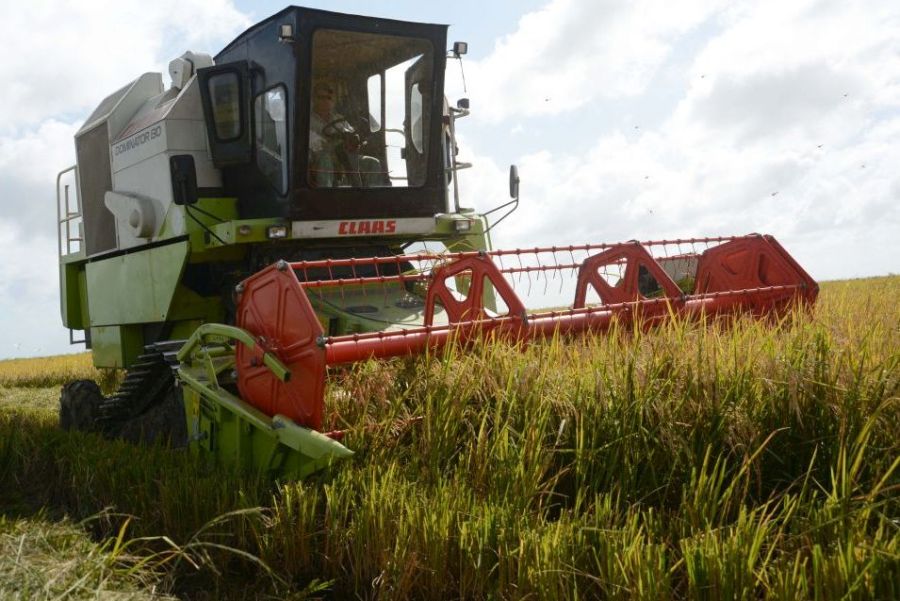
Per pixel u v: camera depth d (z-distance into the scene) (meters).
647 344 4.71
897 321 5.22
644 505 3.91
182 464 5.01
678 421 4.05
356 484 4.07
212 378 5.06
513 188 7.69
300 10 6.33
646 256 6.11
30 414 8.28
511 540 3.34
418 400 4.58
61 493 5.25
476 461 4.05
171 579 3.67
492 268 5.49
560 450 3.97
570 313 5.48
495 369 4.64
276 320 4.68
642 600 2.81
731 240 6.70
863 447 3.24
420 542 3.49
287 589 3.60
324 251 7.03
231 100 6.79
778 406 4.00
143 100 8.48
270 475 4.55
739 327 5.70
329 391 4.70
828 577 2.70
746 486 3.52
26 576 3.44
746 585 2.78
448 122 7.82
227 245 6.86
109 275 8.37
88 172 8.77
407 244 7.62
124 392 6.54
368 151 6.91
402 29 6.91
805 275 6.43
